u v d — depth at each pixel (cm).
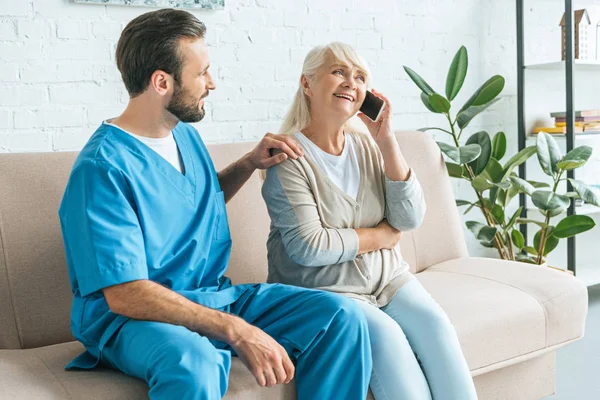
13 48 224
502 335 186
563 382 231
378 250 178
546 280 205
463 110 287
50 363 153
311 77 178
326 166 176
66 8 231
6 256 170
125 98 245
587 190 283
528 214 344
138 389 137
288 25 274
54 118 232
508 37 335
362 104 177
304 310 152
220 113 262
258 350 137
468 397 161
